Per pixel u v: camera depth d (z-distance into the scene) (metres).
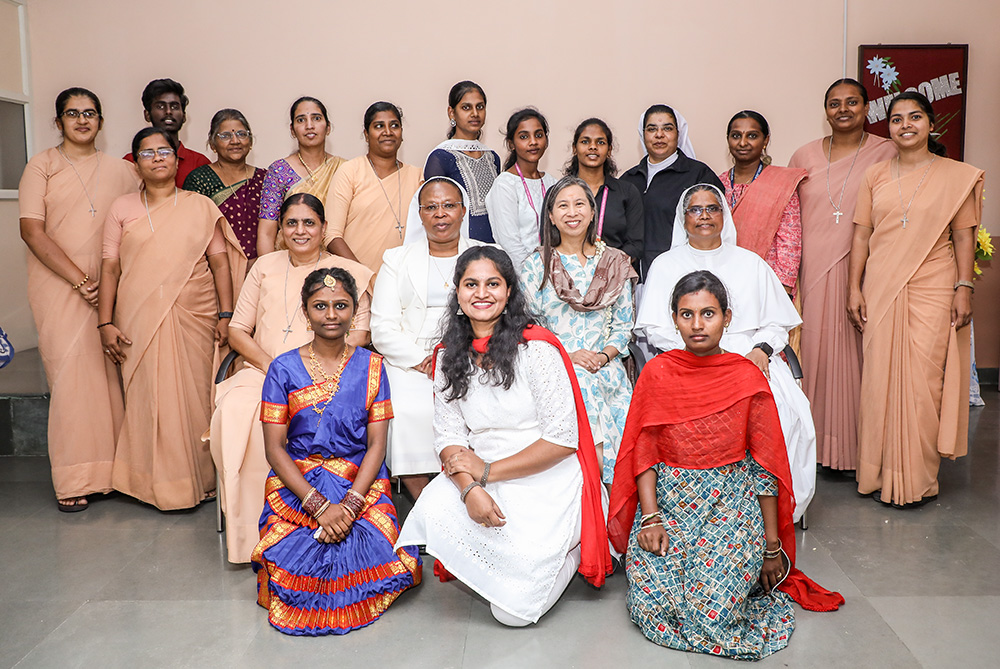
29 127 5.40
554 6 5.23
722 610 2.47
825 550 3.17
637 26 5.24
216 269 3.91
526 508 2.68
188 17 5.26
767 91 5.29
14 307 5.47
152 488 3.72
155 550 3.31
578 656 2.46
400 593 2.85
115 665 2.45
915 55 5.25
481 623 2.68
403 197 4.02
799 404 3.33
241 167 4.26
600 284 3.29
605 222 3.79
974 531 3.34
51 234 3.79
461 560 2.64
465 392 2.77
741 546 2.55
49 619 2.73
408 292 3.43
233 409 3.15
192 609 2.80
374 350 3.75
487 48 5.27
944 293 3.58
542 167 5.38
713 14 5.23
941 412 3.58
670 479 2.64
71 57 5.32
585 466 2.79
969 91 5.35
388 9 5.24
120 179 3.92
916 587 2.86
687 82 5.28
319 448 2.87
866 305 3.74
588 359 3.19
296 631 2.62
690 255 3.52
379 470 2.98
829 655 2.43
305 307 2.90
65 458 3.75
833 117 3.98
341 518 2.73
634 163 5.36
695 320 2.58
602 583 2.80
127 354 3.74
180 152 4.46
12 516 3.69
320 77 5.30
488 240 4.05
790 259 3.99
